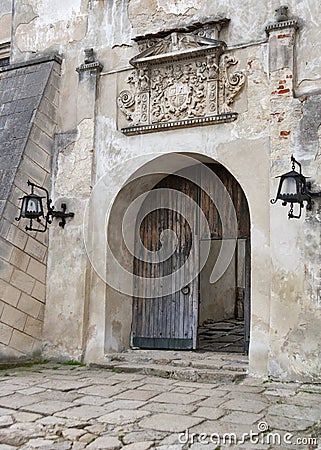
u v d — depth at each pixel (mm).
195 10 6949
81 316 7082
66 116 7660
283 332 5844
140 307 7742
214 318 12297
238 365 6246
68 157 7504
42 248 7348
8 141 7445
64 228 7371
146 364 6656
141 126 7023
